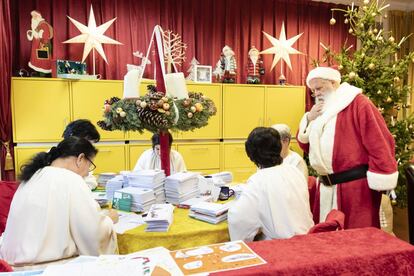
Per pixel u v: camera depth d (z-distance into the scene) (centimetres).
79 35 330
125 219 164
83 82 314
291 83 416
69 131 193
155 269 82
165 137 204
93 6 340
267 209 151
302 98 391
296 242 100
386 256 92
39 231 127
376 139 188
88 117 319
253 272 81
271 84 407
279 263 85
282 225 149
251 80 378
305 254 91
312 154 212
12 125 300
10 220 133
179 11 366
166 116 170
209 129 359
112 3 344
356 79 309
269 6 401
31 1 321
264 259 87
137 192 176
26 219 129
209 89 353
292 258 88
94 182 221
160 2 360
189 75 367
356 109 198
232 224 154
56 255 129
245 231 154
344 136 200
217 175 232
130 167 333
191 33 374
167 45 259
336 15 427
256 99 373
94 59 340
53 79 306
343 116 202
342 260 88
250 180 161
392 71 320
